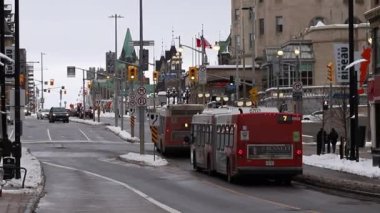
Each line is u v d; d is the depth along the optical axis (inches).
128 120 4714.6
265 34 4131.4
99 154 1994.3
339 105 2352.4
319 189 1045.2
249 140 1095.6
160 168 1531.7
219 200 885.2
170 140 1840.6
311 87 3203.7
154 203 850.1
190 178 1266.0
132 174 1368.1
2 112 1124.5
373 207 779.4
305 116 2918.3
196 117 1461.6
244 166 1092.5
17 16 1056.8
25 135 2886.3
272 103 3346.5
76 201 872.3
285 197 920.3
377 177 1073.5
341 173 1173.1
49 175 1337.4
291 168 1096.2
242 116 1099.3
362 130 1957.4
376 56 1413.6
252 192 1001.5
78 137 2795.3
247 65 4288.9
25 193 890.7
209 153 1309.1
